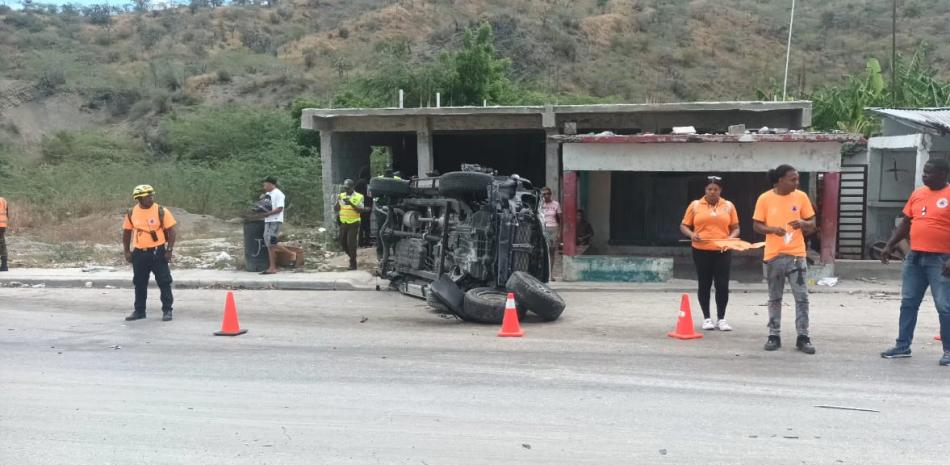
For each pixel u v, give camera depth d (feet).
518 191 33.83
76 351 26.81
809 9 197.77
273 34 220.84
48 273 45.62
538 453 16.42
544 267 34.30
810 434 17.51
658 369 23.56
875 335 28.32
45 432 18.01
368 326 31.55
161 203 78.95
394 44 110.32
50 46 198.08
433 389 21.48
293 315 34.32
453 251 33.96
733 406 19.67
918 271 24.21
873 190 52.54
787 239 25.44
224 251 54.60
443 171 71.82
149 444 17.15
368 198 57.26
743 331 29.40
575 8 204.13
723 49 176.04
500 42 166.50
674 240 52.70
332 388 21.66
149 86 165.68
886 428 17.88
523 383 22.04
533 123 52.90
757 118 50.78
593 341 27.89
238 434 17.78
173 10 244.63
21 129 150.20
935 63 134.72
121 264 50.14
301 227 68.49
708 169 41.37
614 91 149.69
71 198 76.74
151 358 25.66
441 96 81.35
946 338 23.62
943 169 23.49
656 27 188.14
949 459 15.90
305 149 83.87
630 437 17.39
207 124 105.60
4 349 27.14
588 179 53.62
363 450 16.67
